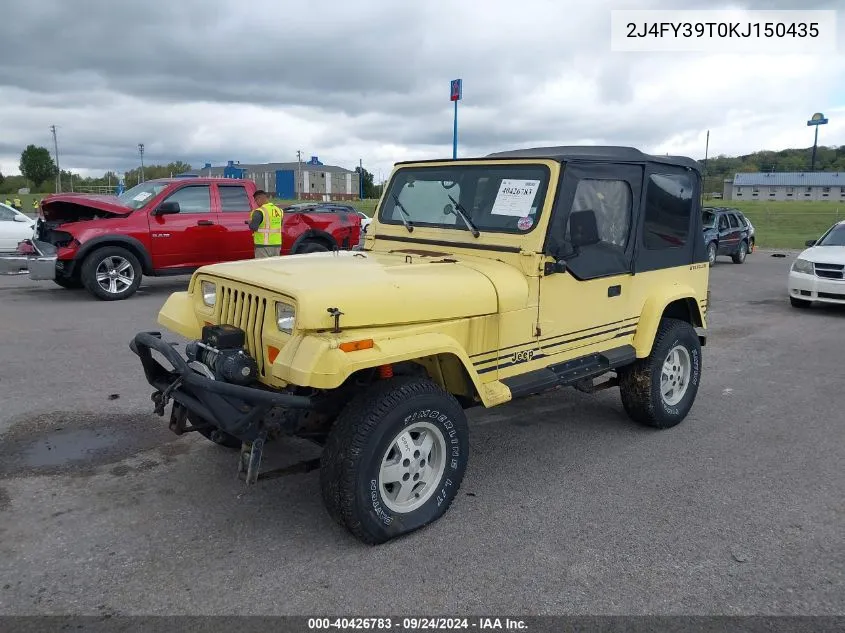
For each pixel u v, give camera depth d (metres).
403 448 3.59
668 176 5.11
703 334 5.75
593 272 4.52
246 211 11.82
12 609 3.01
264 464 4.59
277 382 3.48
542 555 3.54
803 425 5.70
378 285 3.49
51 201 10.69
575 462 4.80
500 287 3.97
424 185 4.76
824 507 4.16
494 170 4.38
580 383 5.05
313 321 3.21
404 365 3.89
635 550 3.61
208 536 3.65
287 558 3.45
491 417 5.74
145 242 10.86
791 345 8.88
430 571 3.37
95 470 4.43
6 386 6.12
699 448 5.12
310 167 79.75
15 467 4.46
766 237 29.41
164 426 5.21
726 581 3.33
